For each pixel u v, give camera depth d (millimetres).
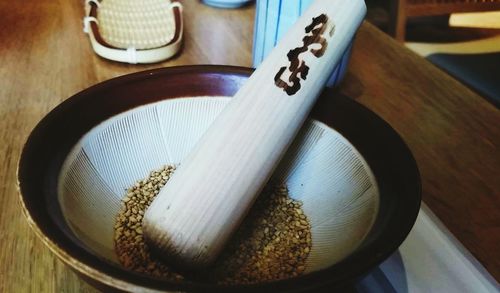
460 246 181
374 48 330
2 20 327
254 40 265
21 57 287
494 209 201
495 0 458
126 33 306
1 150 213
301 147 197
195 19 349
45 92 256
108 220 168
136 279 109
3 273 163
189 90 196
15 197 192
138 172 192
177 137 202
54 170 146
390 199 148
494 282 169
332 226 170
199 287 108
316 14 175
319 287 111
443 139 242
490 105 274
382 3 610
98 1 331
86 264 112
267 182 186
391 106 266
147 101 189
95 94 173
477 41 474
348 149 180
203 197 154
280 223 183
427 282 170
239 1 357
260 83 168
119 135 184
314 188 190
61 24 331
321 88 176
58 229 121
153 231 155
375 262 120
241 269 164
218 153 159
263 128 163
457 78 414
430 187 210
